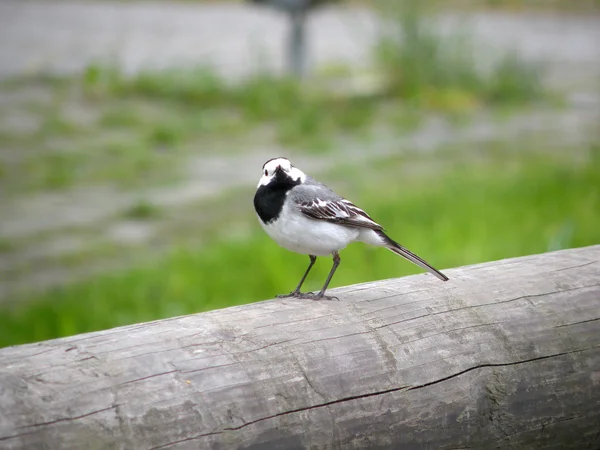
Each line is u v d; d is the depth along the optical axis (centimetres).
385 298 579
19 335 1073
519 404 556
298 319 536
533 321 577
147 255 1403
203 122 2364
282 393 486
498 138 2228
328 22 4069
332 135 2273
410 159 2023
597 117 2461
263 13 4281
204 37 3553
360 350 521
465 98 2605
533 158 2003
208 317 529
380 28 2811
